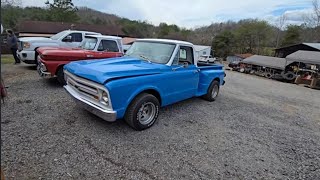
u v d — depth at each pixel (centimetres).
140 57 504
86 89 379
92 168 289
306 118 638
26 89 614
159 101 453
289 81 1986
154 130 423
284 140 449
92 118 441
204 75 597
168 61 473
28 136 352
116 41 823
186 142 389
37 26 3631
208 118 525
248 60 2530
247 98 827
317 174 334
